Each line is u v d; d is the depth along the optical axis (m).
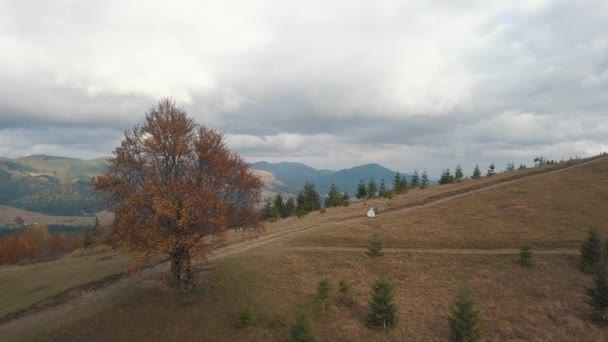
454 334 29.78
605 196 61.81
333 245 47.88
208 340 28.69
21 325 30.33
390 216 60.84
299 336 26.72
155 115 32.97
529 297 35.69
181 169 33.16
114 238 30.72
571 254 43.03
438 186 88.56
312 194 102.00
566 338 30.12
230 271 38.16
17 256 90.94
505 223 53.41
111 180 31.08
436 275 39.84
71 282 37.66
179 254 32.06
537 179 76.12
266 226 67.38
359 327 30.81
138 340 28.30
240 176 34.41
